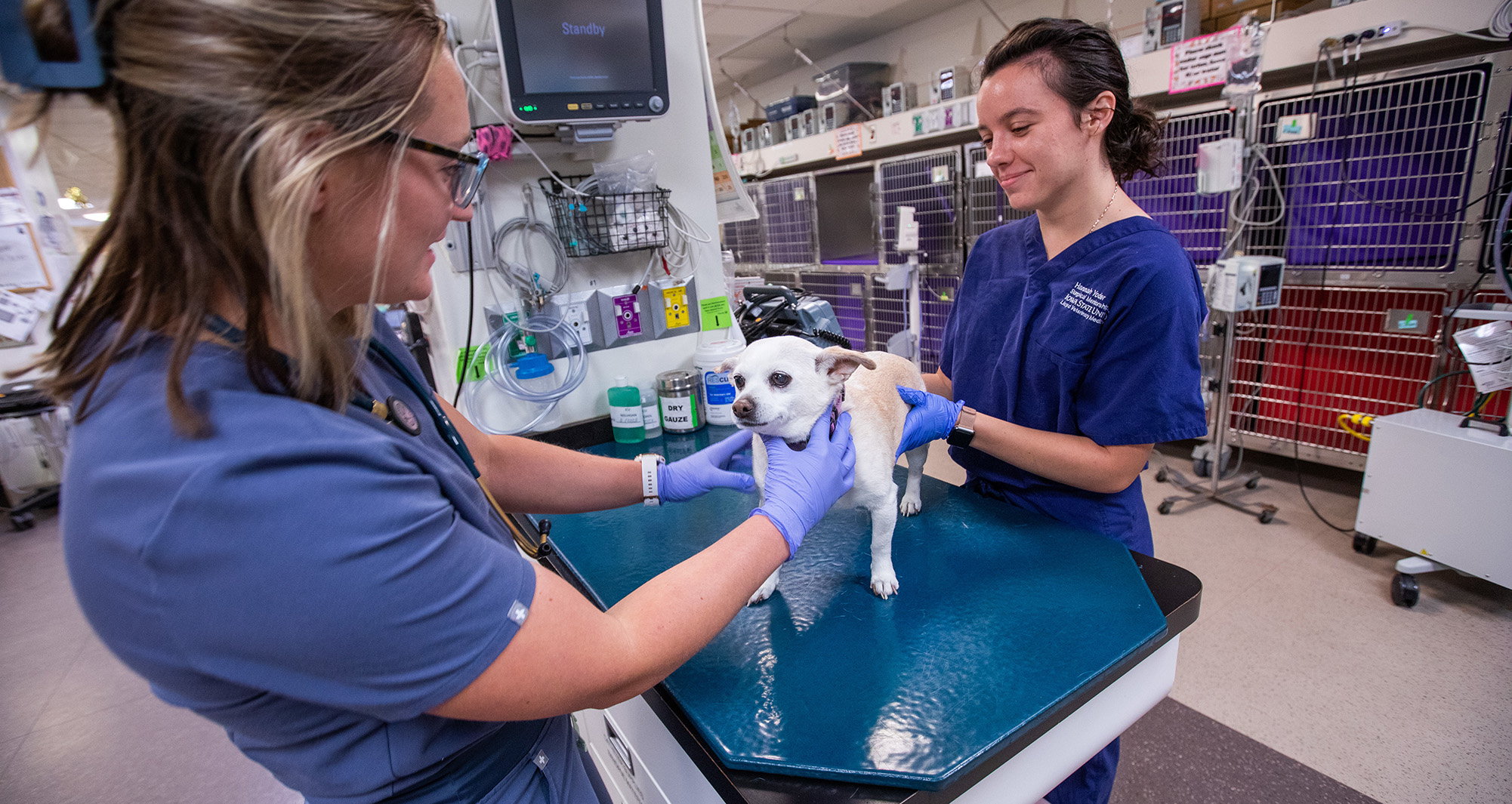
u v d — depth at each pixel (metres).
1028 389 1.14
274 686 0.39
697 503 1.20
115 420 0.36
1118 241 1.03
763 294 1.90
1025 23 0.99
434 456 0.51
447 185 0.50
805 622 0.82
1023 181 1.03
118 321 0.40
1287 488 2.88
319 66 0.37
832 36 5.39
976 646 0.75
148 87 0.34
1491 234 2.21
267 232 0.37
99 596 0.37
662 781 0.86
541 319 1.48
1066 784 1.13
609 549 1.04
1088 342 1.03
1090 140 1.00
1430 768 1.50
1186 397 0.96
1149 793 1.51
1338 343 2.68
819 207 4.61
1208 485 2.95
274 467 0.37
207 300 0.39
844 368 0.82
